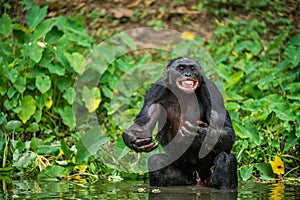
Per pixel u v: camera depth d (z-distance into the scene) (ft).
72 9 124.26
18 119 84.84
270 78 83.71
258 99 84.02
